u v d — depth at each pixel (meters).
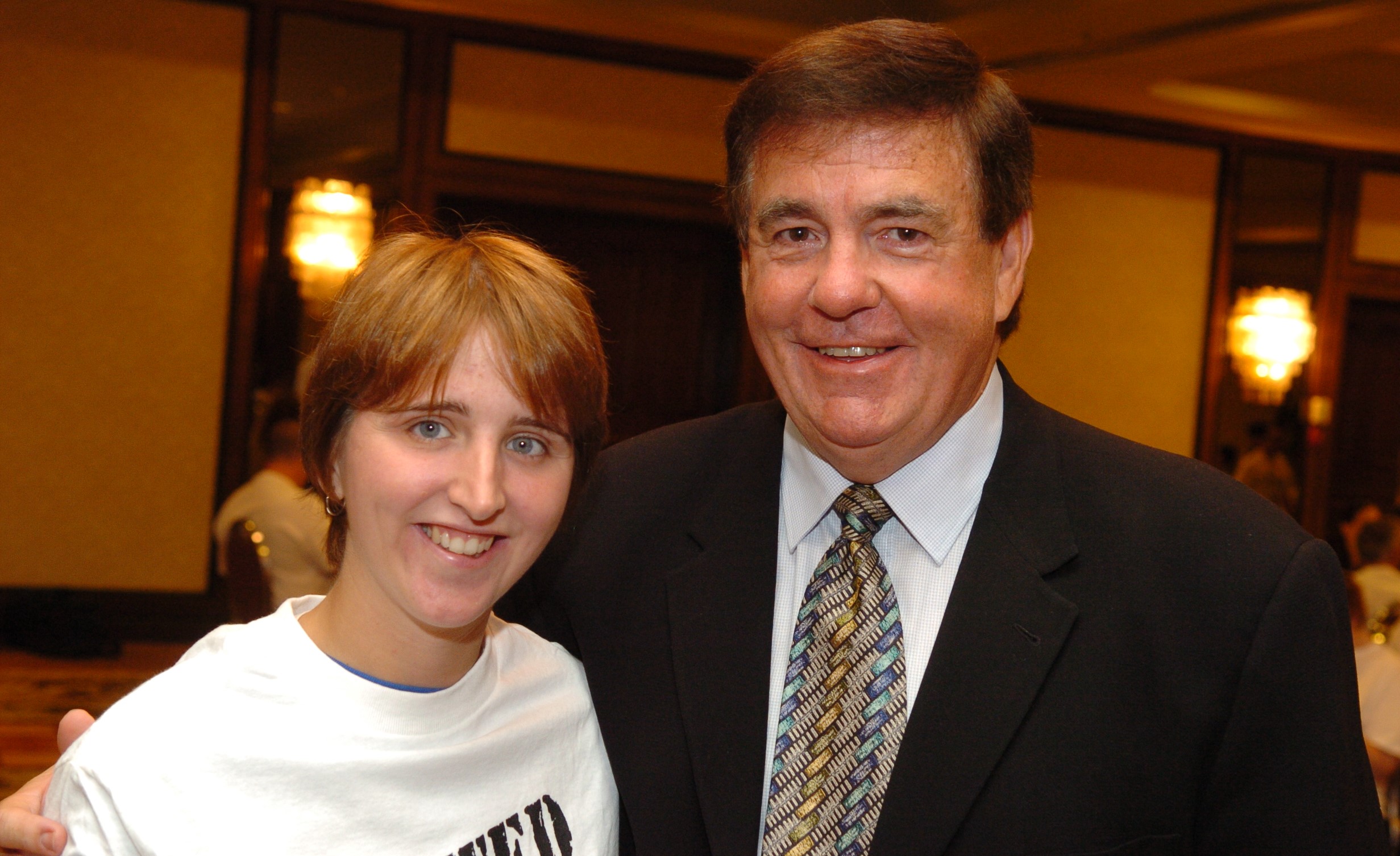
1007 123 1.23
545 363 1.11
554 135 6.86
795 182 1.21
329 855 1.12
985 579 1.25
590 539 1.45
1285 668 1.16
